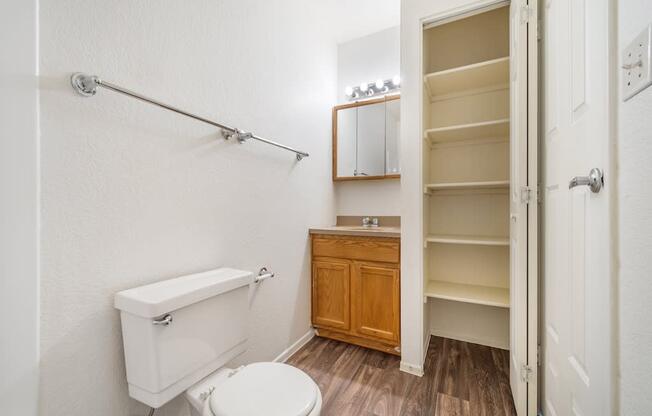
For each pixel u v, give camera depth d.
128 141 0.93
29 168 0.68
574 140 0.84
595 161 0.69
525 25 1.17
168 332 0.85
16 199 0.66
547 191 1.13
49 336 0.73
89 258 0.82
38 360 0.71
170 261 1.07
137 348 0.84
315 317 2.07
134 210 0.95
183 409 1.07
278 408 0.79
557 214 1.00
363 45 2.52
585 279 0.75
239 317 1.13
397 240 1.76
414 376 1.61
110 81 0.88
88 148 0.82
